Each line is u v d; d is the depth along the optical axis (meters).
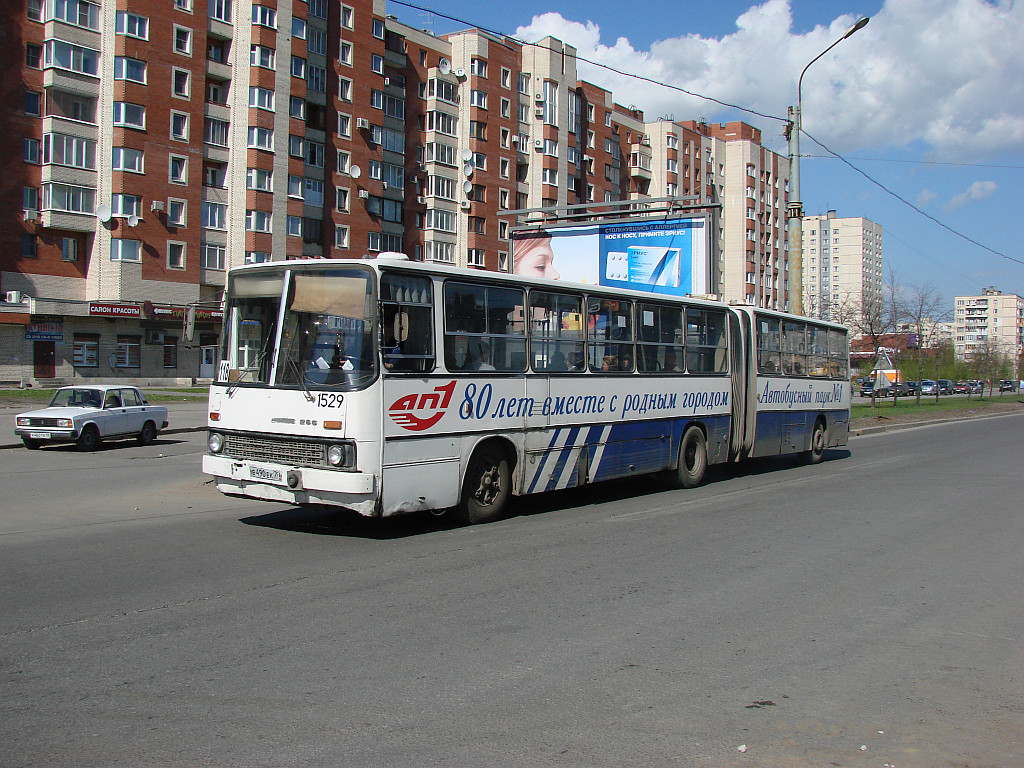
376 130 56.81
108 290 44.44
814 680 4.97
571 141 69.06
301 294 8.90
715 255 20.88
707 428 13.94
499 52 63.56
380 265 8.56
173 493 12.60
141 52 44.78
